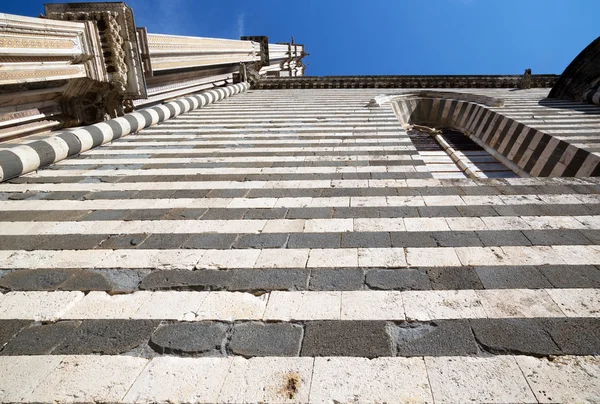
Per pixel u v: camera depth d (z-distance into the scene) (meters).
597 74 14.08
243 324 3.18
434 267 3.81
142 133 11.23
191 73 20.31
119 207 5.78
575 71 14.86
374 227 4.73
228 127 11.82
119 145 9.79
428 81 23.84
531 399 2.38
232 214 5.35
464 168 11.52
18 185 6.88
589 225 4.50
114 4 10.44
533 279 3.53
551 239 4.21
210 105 17.39
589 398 2.36
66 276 3.99
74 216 5.50
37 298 3.64
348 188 6.17
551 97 15.97
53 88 9.62
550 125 10.05
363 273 3.78
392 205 5.38
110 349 2.98
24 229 5.12
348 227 4.77
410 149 8.46
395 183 6.28
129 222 5.23
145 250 4.45
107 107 11.54
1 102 8.38
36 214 5.61
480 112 14.14
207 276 3.88
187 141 10.09
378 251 4.17
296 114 13.96
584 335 2.84
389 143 9.10
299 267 3.95
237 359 2.82
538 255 3.92
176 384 2.64
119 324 3.25
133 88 11.31
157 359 2.87
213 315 3.30
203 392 2.57
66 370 2.80
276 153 8.57
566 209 4.95
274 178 6.86
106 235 4.88
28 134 9.37
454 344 2.84
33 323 3.31
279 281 3.73
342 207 5.42
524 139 10.16
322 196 5.87
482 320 3.06
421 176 6.59
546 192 5.54
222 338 3.04
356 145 9.02
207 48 20.52
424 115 17.88
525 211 4.96
